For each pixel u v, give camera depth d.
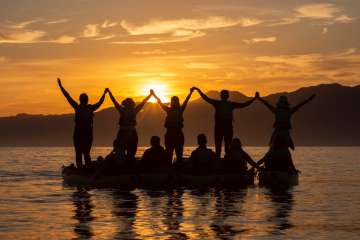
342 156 83.00
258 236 15.09
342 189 26.61
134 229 15.98
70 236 15.05
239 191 25.38
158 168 27.27
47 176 34.72
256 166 28.31
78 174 27.80
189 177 27.30
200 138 27.77
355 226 16.48
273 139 28.45
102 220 17.38
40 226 16.41
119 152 27.14
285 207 20.17
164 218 17.72
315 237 15.00
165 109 27.39
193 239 14.73
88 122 27.14
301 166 48.81
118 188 26.58
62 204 20.83
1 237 14.95
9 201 21.72
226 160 27.95
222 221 17.22
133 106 27.06
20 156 80.44
